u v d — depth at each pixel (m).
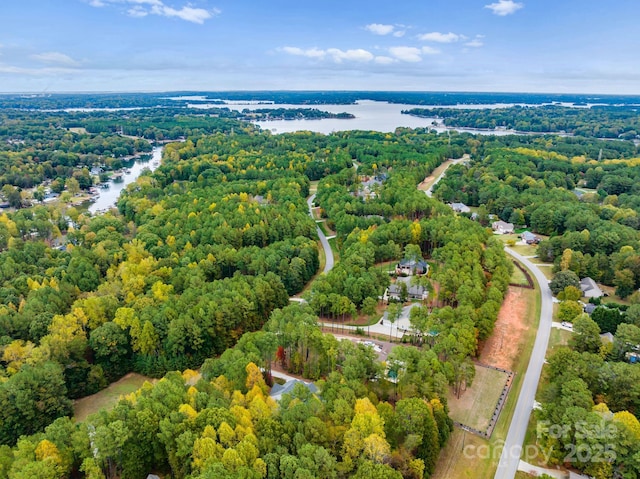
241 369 91.94
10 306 122.19
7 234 186.25
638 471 72.94
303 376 104.81
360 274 140.75
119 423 74.81
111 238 174.75
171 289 132.88
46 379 94.62
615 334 111.12
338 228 192.12
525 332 124.94
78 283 137.25
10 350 102.88
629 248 154.25
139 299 123.44
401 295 139.88
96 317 117.38
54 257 164.00
